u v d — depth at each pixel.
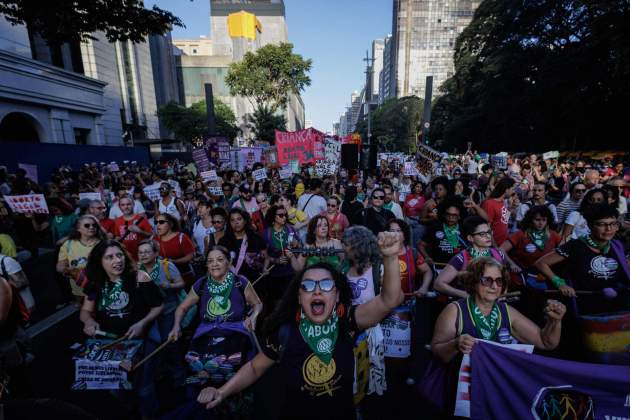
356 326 2.01
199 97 78.38
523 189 9.23
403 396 3.35
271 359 1.98
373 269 3.03
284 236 4.86
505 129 36.22
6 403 1.15
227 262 3.11
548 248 3.72
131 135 39.66
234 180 10.12
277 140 11.42
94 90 27.64
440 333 2.31
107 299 2.94
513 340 2.24
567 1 29.08
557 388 2.11
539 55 32.62
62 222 5.50
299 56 38.84
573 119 31.34
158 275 3.47
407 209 7.54
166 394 3.40
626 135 30.14
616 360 2.66
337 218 5.62
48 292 6.16
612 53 23.77
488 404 2.15
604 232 2.90
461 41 42.22
